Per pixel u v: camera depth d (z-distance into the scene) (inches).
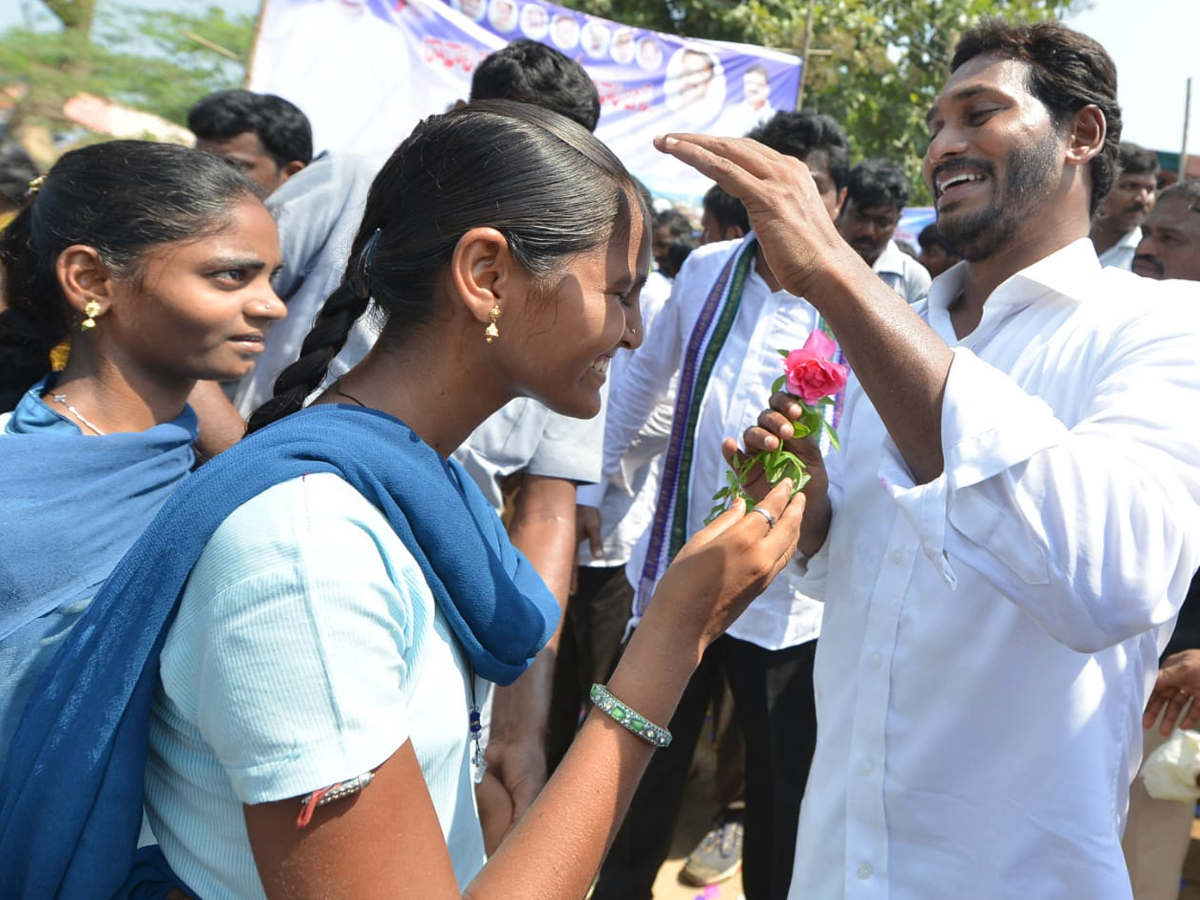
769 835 118.2
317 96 227.6
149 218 65.1
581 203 43.7
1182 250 139.7
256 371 99.5
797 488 64.6
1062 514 53.8
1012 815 64.3
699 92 281.1
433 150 44.6
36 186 69.4
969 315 78.0
